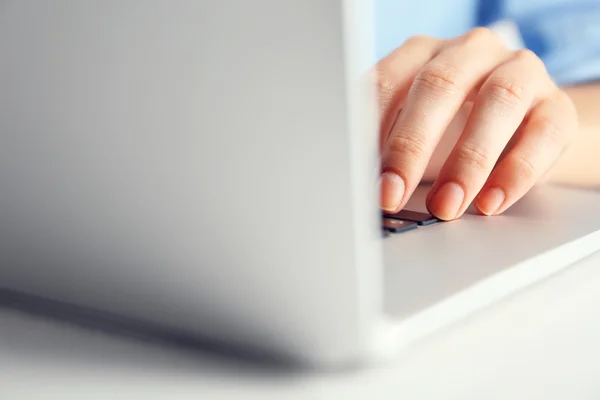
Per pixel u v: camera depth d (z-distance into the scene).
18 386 0.26
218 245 0.26
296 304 0.25
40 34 0.29
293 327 0.26
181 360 0.28
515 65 0.74
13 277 0.35
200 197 0.26
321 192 0.24
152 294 0.29
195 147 0.26
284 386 0.25
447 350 0.29
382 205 0.50
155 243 0.28
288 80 0.23
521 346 0.29
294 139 0.23
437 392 0.25
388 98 0.79
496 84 0.68
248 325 0.27
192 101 0.25
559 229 0.43
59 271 0.33
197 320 0.28
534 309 0.34
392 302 0.29
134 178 0.28
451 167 0.56
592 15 1.49
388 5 1.49
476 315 0.33
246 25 0.23
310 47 0.22
